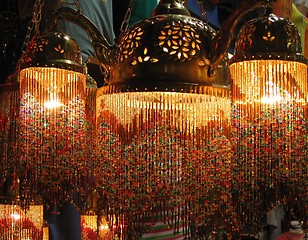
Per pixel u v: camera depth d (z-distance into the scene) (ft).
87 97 4.04
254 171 2.97
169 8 3.27
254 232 3.00
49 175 3.68
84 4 5.39
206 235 3.10
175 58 3.01
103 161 3.18
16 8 5.59
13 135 3.87
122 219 3.07
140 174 3.06
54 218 5.17
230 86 3.10
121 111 3.15
